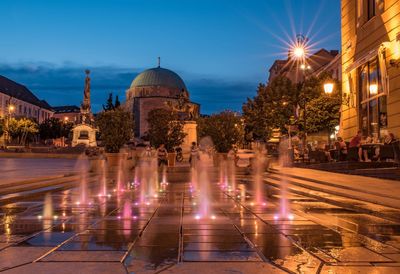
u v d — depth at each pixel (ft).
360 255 16.85
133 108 357.00
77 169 83.61
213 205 33.37
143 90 361.71
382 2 70.44
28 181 48.93
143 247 18.12
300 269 14.83
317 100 119.34
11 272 14.38
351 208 31.40
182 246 18.33
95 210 30.48
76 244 18.71
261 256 16.62
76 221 25.27
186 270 14.66
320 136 145.28
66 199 38.04
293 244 18.81
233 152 93.40
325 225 23.81
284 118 127.03
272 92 136.15
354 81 83.87
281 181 57.77
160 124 103.76
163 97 345.31
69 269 14.74
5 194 39.01
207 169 84.17
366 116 79.51
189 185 54.75
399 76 63.36
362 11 79.71
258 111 144.05
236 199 37.91
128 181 62.39
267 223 24.43
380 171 53.47
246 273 14.35
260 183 58.75
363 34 79.25
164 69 375.66
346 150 71.20
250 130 173.58
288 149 92.27
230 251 17.43
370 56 71.46
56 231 21.90
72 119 469.98
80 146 213.25
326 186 45.39
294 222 24.88
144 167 89.45
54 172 69.67
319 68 200.75
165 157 85.30
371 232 21.76
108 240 19.58
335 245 18.63
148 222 24.84
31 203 34.88
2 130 272.31
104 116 94.73
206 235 20.80
